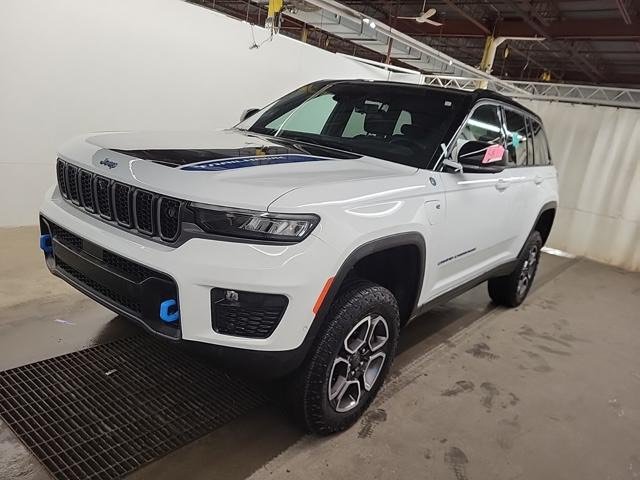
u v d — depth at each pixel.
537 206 3.99
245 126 3.23
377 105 2.97
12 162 4.45
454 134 2.73
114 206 1.96
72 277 2.21
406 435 2.37
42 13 4.30
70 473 1.85
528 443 2.47
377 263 2.47
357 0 9.88
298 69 6.81
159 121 5.43
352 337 2.20
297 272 1.75
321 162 2.29
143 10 4.96
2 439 1.98
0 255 3.84
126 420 2.20
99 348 2.74
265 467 2.03
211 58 5.69
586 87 7.96
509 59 14.23
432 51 7.48
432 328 3.80
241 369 1.85
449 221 2.62
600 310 4.93
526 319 4.32
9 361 2.51
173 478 1.90
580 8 8.77
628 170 7.37
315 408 2.08
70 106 4.69
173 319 1.78
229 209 1.73
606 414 2.88
